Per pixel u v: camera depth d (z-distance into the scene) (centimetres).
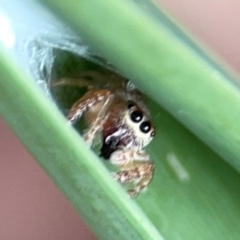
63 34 5
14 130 5
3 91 5
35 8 5
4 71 5
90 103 5
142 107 5
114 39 5
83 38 5
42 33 5
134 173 5
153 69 5
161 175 5
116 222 5
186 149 5
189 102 5
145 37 5
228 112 5
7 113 5
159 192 5
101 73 5
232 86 5
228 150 5
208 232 5
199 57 5
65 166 5
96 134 5
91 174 5
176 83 5
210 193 5
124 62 5
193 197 5
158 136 5
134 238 5
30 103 5
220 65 5
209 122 5
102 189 5
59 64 5
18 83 5
